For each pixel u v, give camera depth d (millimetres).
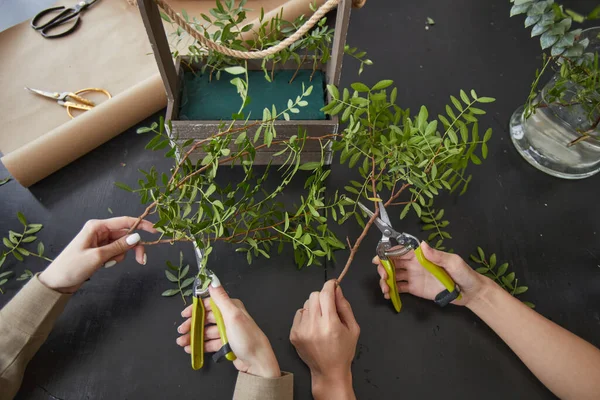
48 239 718
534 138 812
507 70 959
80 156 792
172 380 619
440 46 987
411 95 910
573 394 598
